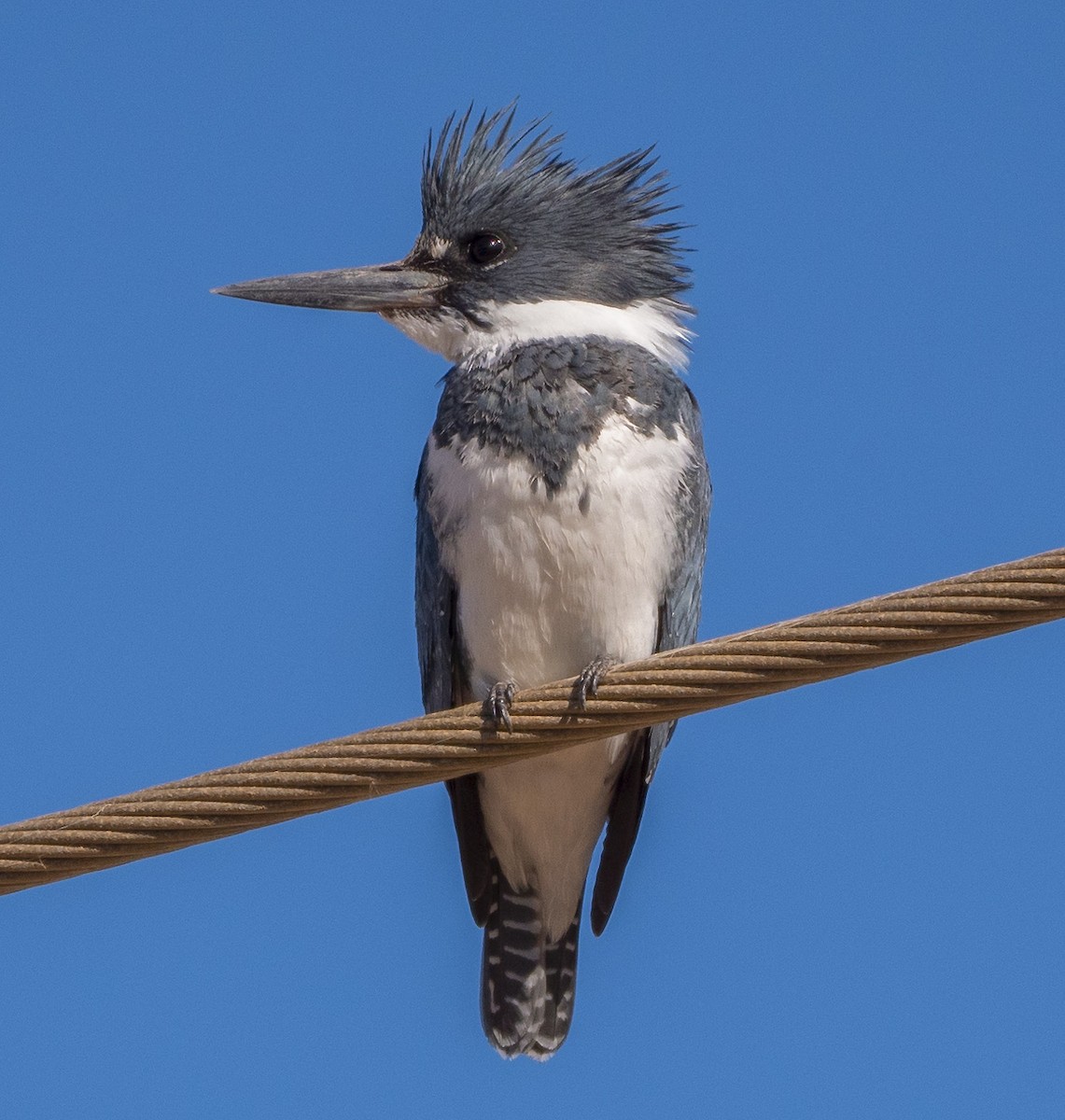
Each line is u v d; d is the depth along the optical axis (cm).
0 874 819
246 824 847
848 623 819
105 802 830
